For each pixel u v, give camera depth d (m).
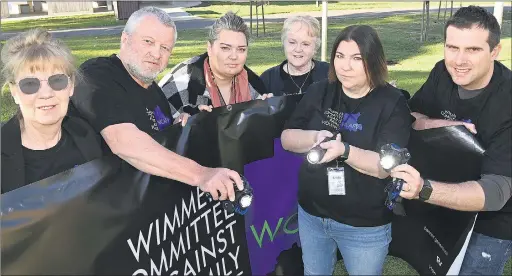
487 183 2.10
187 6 15.62
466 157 2.33
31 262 1.70
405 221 3.02
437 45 10.87
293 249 3.01
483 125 2.21
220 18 2.81
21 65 1.78
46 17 15.88
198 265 2.35
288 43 3.29
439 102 2.45
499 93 2.15
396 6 19.11
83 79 2.15
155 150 2.00
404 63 9.13
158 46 2.34
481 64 2.09
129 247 1.98
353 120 2.19
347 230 2.27
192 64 2.97
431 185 2.00
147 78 2.37
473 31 2.03
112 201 1.91
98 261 1.88
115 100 2.17
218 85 2.97
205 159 2.41
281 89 3.46
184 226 2.24
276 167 2.76
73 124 2.02
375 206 2.20
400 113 2.15
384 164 1.96
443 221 2.68
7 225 1.64
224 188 1.96
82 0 17.02
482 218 2.40
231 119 2.51
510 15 14.48
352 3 20.27
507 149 2.11
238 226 2.58
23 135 1.89
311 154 2.04
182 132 2.28
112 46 9.88
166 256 2.15
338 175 2.20
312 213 2.37
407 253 3.12
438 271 2.79
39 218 1.71
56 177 1.75
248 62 7.98
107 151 2.12
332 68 2.25
